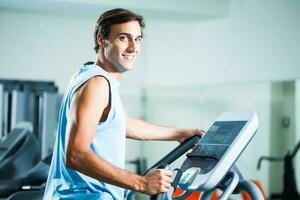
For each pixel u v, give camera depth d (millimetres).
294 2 4520
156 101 6262
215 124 1817
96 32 1725
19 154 3301
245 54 5188
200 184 1580
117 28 1639
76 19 6410
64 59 6367
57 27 6348
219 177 1594
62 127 1669
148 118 6402
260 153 4562
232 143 1634
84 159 1499
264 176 4484
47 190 1738
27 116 4348
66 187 1674
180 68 6211
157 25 6430
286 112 4426
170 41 6336
